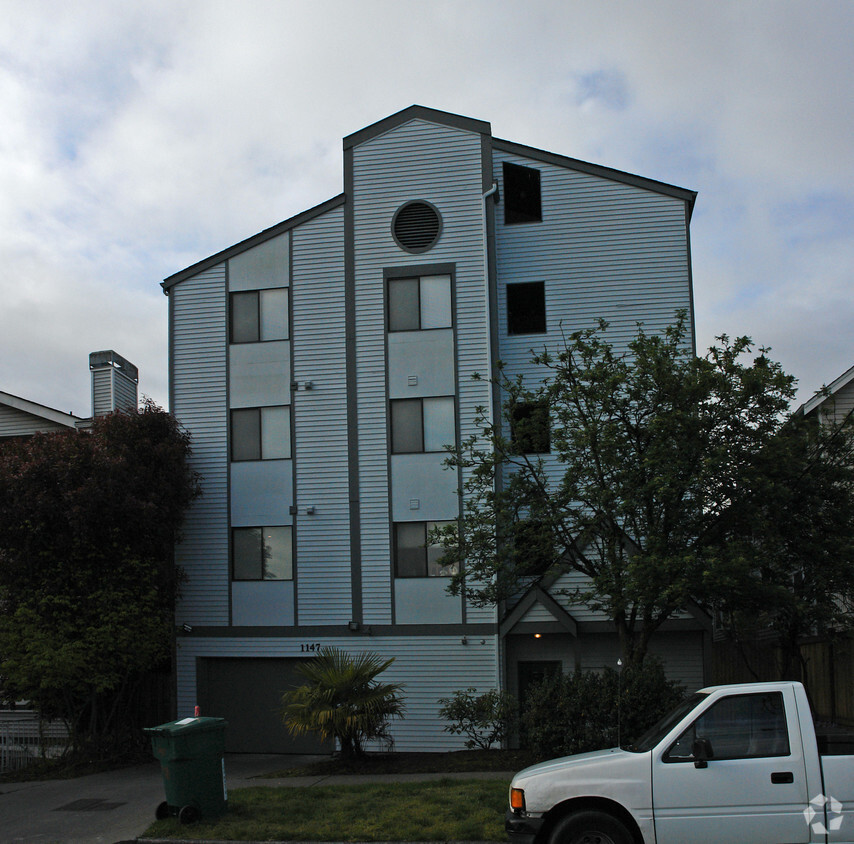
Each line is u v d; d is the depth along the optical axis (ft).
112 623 65.05
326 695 57.31
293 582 74.23
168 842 36.63
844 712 59.98
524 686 71.51
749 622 54.24
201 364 78.02
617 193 76.69
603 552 54.70
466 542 58.08
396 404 74.64
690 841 28.07
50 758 66.23
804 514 52.06
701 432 49.70
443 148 76.84
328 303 76.74
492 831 35.17
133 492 66.90
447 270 75.20
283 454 75.82
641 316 74.69
